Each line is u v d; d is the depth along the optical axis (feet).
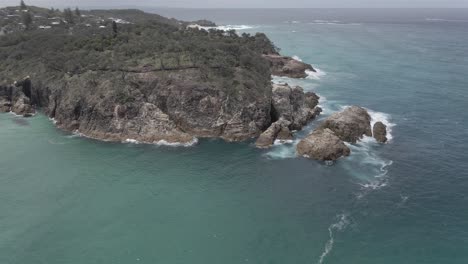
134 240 166.91
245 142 264.93
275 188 206.80
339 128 262.47
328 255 158.10
